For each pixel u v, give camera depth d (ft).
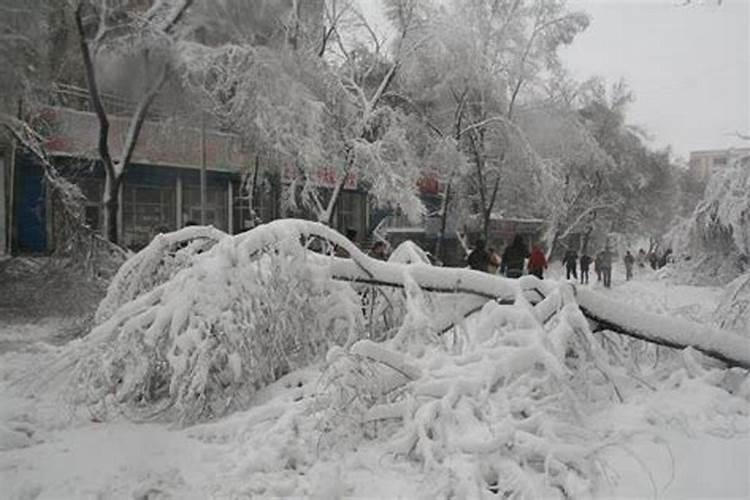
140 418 19.85
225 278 19.62
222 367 19.39
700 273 57.62
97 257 40.81
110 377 19.42
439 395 16.81
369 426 17.74
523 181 103.81
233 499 14.49
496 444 14.70
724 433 17.47
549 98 106.83
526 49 98.48
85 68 52.95
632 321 22.11
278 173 69.92
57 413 19.86
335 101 72.18
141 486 14.89
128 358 19.60
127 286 22.11
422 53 83.82
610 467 15.07
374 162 71.46
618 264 136.05
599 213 131.34
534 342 17.87
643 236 145.38
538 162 96.89
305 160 64.03
